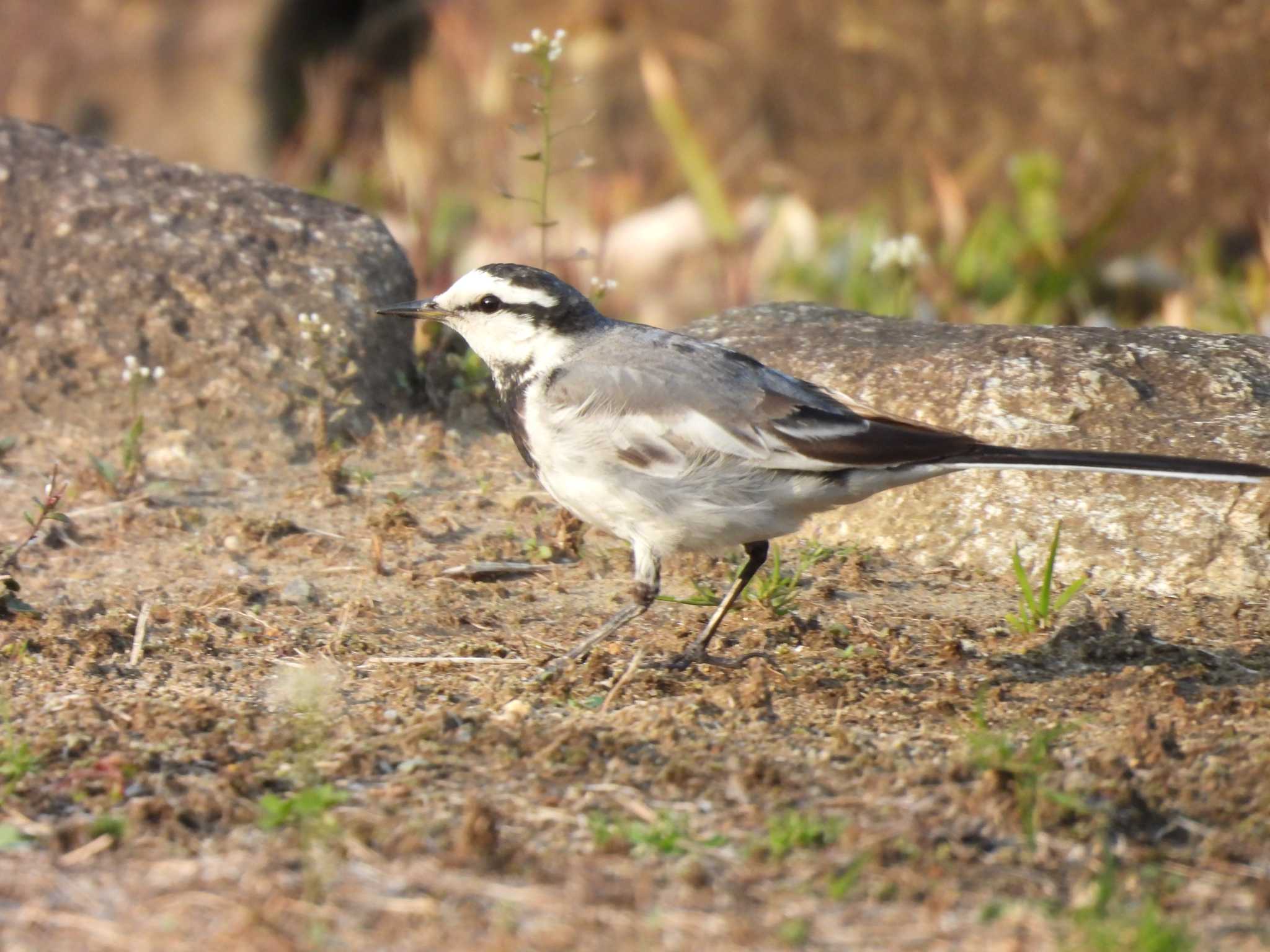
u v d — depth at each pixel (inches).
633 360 377.1
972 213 856.3
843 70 888.3
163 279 548.1
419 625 409.7
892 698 357.7
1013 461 357.7
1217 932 262.2
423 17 1043.9
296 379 534.3
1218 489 428.8
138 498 483.2
